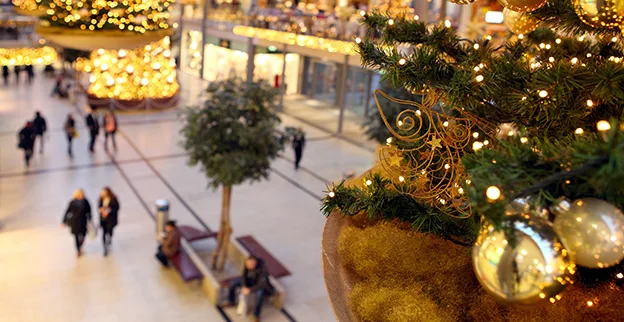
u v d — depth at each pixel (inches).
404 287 67.1
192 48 1113.4
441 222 70.6
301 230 424.5
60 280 335.9
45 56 788.0
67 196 466.9
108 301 318.3
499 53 80.9
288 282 348.5
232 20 960.3
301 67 802.2
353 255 71.9
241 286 306.7
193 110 341.4
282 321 308.0
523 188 42.9
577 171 39.3
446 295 65.7
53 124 706.2
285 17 800.9
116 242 387.5
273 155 350.9
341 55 686.5
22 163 546.0
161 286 336.8
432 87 70.5
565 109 62.4
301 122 790.5
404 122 77.8
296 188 514.9
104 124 604.1
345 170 575.5
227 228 356.2
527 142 51.0
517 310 63.2
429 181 79.0
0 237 385.1
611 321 61.8
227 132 331.0
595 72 59.9
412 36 79.8
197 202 469.7
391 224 76.4
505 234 44.4
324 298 331.9
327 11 823.7
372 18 81.2
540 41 88.7
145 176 525.0
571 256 44.8
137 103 799.1
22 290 323.3
